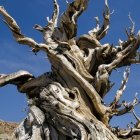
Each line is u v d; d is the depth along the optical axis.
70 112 16.03
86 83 16.73
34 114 16.70
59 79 17.30
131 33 17.39
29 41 17.17
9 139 17.17
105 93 17.25
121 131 17.44
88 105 16.84
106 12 18.03
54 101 16.34
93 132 15.48
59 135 16.34
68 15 17.42
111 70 17.25
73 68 16.92
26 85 17.78
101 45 17.73
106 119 16.73
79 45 17.94
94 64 17.48
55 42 17.66
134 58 17.59
